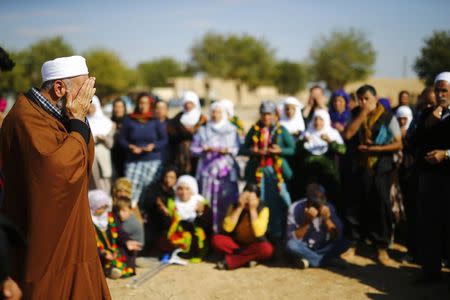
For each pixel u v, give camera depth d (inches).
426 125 184.9
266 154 244.4
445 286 191.8
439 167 182.1
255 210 217.9
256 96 2284.7
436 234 188.9
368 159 222.4
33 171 111.3
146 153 265.7
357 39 1553.9
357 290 189.9
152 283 200.1
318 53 1567.4
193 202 234.8
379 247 224.4
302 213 224.2
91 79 121.3
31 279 111.5
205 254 231.5
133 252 212.2
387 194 222.5
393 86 1498.5
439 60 710.5
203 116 300.2
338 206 243.0
